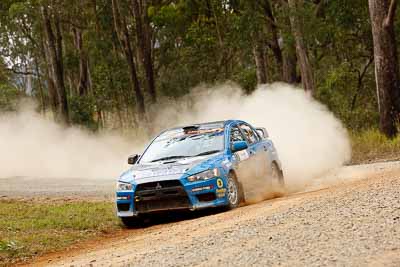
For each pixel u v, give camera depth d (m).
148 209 19.19
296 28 53.06
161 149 21.25
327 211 14.88
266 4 60.72
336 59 63.66
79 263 13.74
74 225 19.84
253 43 61.44
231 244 12.91
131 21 76.50
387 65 41.50
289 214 15.31
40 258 15.84
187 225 17.23
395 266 9.97
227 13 68.25
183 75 78.81
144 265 12.16
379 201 15.25
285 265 10.64
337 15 54.88
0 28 85.56
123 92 74.38
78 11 75.19
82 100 75.94
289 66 61.28
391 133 41.22
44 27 71.69
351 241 11.69
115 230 19.31
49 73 80.88
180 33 77.38
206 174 19.09
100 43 76.44
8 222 20.56
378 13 41.62
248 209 18.19
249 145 22.27
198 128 21.94
